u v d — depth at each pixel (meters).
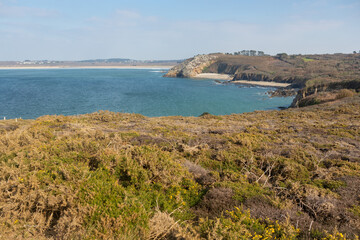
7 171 5.65
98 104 63.50
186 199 6.08
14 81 135.62
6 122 17.03
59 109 55.62
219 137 12.48
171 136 12.51
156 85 122.25
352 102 34.38
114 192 4.99
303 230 4.60
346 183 6.78
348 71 126.00
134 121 21.31
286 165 7.97
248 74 152.12
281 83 127.31
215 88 110.56
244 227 4.45
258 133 13.94
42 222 4.27
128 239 3.78
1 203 4.59
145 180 6.21
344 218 5.15
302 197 5.97
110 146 9.25
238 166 8.62
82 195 4.80
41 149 7.57
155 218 4.48
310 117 24.23
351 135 13.86
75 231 4.00
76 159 7.01
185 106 63.72
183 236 3.88
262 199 5.80
